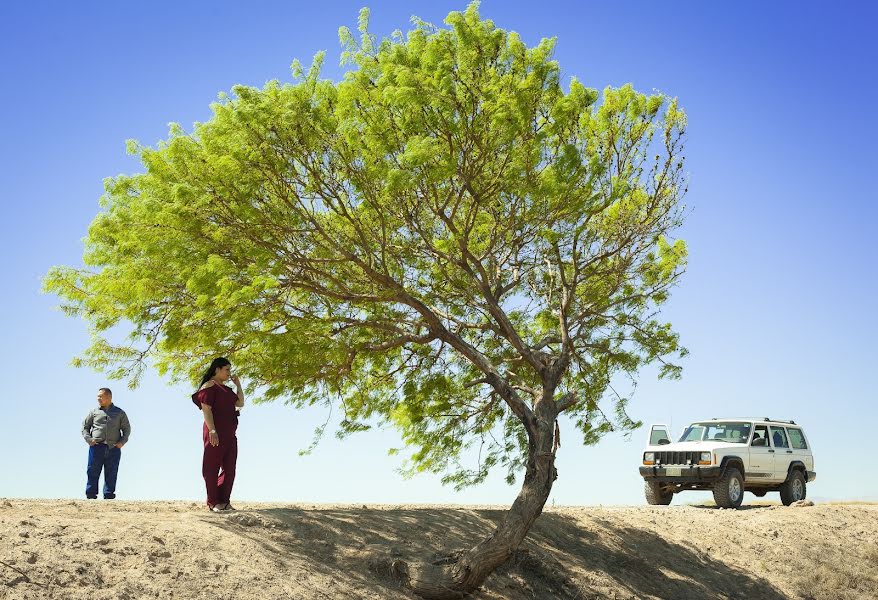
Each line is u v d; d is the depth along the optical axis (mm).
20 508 10586
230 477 11859
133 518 10039
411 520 12492
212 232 11211
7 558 7883
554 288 14703
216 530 10094
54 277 11938
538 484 11469
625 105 12969
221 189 11195
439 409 14094
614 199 12492
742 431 21547
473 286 13930
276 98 11000
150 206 10969
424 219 13305
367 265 11883
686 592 13719
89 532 8992
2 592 7359
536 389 14359
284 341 11414
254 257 11352
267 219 11367
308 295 12500
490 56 11664
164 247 11156
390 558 10719
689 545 15578
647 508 18234
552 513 14977
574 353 13828
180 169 11273
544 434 11930
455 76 11430
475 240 13812
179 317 11562
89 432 14570
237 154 10859
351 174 11484
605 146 12906
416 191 12055
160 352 12438
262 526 10711
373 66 11789
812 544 17422
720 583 14570
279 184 11414
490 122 11492
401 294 12062
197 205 10969
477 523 13102
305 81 11344
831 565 16844
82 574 8070
